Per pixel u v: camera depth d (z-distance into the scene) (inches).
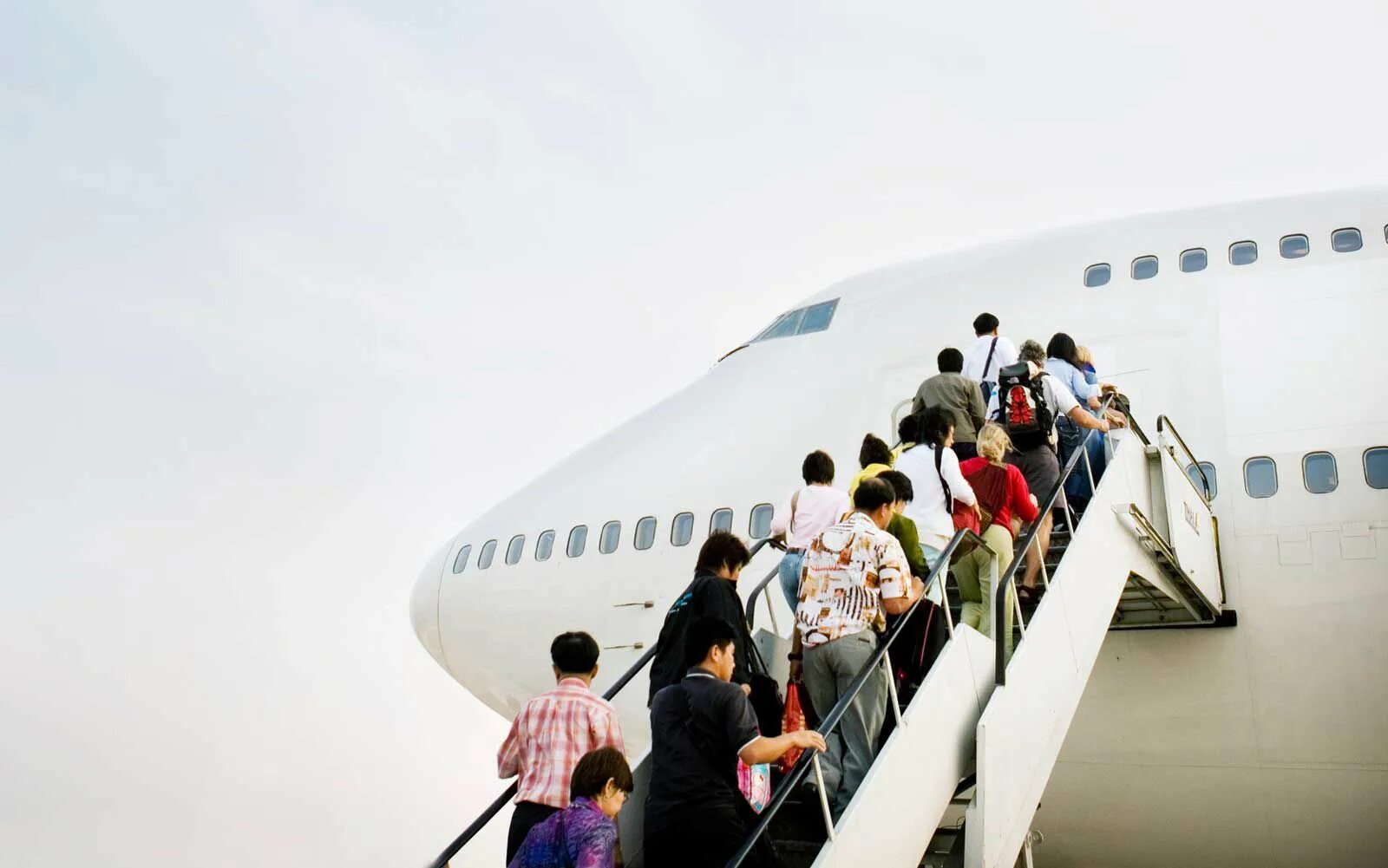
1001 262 605.3
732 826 229.5
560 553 626.2
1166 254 563.5
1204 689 472.7
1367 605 457.4
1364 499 471.5
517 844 249.0
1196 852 490.9
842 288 667.4
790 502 326.3
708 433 622.5
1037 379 382.9
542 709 261.1
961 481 311.3
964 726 277.6
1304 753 457.7
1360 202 550.6
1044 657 304.5
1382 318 507.2
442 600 669.3
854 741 262.4
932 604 287.9
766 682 271.9
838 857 231.0
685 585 575.5
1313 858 469.1
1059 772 500.4
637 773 281.3
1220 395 510.3
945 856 296.8
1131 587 418.0
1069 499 406.0
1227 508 487.2
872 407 575.5
